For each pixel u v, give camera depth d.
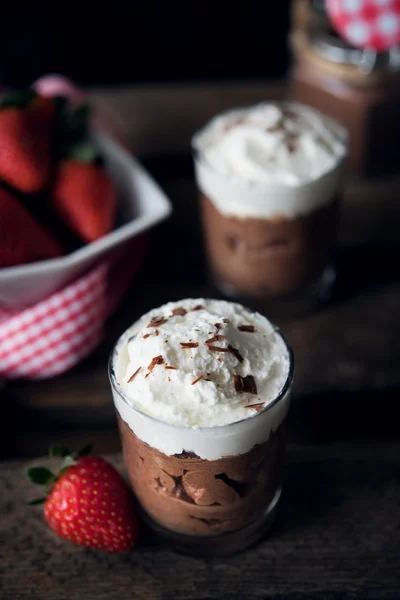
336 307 0.52
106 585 0.39
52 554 0.40
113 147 0.54
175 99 0.65
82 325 0.47
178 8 0.90
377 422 0.50
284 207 0.47
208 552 0.40
